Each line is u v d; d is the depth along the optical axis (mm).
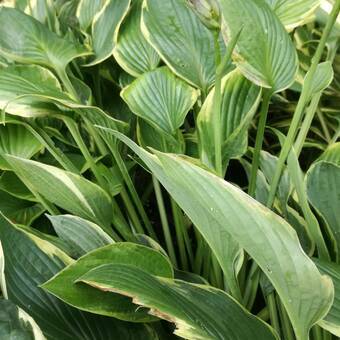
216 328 338
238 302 374
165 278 364
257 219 272
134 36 541
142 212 519
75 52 519
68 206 466
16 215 513
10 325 322
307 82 383
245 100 452
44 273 393
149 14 485
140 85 485
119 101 622
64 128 589
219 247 357
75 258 436
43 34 516
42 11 626
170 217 626
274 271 295
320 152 647
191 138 534
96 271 338
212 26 346
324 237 473
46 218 536
